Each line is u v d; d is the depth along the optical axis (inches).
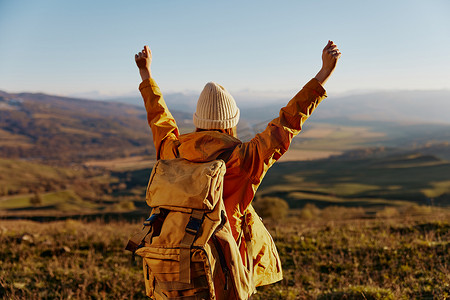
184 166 71.1
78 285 206.1
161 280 64.1
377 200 3348.9
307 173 5974.4
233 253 64.9
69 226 426.3
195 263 62.2
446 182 4170.8
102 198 5369.1
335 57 72.6
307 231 345.7
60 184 6678.2
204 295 62.5
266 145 69.1
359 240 286.2
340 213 1229.1
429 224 331.3
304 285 205.5
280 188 4463.6
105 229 408.8
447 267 197.3
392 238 279.0
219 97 74.8
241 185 71.2
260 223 80.0
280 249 282.5
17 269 236.7
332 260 247.0
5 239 312.3
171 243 62.9
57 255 280.5
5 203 4923.7
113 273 230.1
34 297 179.5
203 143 73.2
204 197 63.1
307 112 71.6
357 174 5521.7
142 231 68.5
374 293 165.9
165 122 88.7
